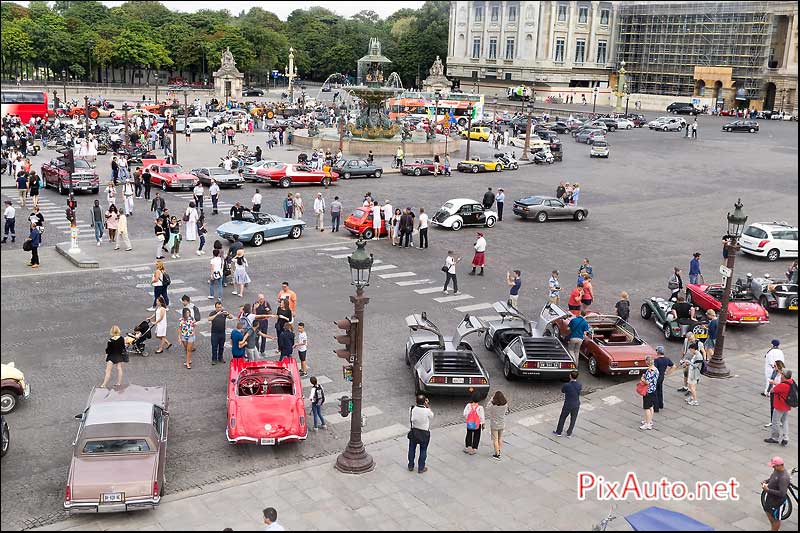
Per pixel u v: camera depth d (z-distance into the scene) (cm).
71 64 14575
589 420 2108
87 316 2692
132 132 7638
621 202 5425
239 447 1862
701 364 2239
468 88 15888
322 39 19650
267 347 2545
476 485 1712
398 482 1719
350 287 3212
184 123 8894
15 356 2319
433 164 6319
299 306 2934
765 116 12544
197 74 17488
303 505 1603
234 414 1830
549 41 14712
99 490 1501
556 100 14875
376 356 2489
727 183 6338
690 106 13538
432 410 2141
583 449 1920
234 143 8144
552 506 1623
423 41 17000
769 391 2292
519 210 4709
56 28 14488
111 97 14038
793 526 1571
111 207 3644
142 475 1534
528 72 14938
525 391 2297
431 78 14412
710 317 2552
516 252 3947
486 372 2227
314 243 3941
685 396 2298
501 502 1638
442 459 1842
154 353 2428
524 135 9288
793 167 7256
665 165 7300
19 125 8000
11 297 2859
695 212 5125
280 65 18762
